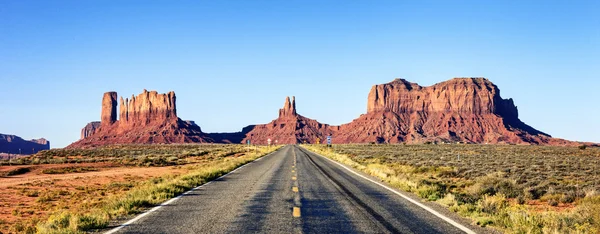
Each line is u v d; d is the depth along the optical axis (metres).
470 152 78.88
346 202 12.57
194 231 8.40
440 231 8.44
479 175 26.67
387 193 14.87
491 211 10.60
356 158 50.62
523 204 15.05
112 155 72.06
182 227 8.80
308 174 24.16
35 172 36.25
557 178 26.48
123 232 8.32
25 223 11.73
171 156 64.19
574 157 60.97
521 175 27.58
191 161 50.22
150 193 14.34
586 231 8.45
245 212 10.73
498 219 9.31
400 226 8.93
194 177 20.39
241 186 17.41
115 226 8.95
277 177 22.03
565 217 9.91
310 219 9.73
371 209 11.22
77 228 8.60
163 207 11.65
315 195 14.28
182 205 12.02
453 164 38.72
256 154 57.31
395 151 79.50
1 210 14.79
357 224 9.14
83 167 40.34
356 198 13.50
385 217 10.00
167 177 24.38
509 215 9.72
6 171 35.88
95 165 43.12
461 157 55.56
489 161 45.94
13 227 11.32
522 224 8.73
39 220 12.13
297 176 22.69
